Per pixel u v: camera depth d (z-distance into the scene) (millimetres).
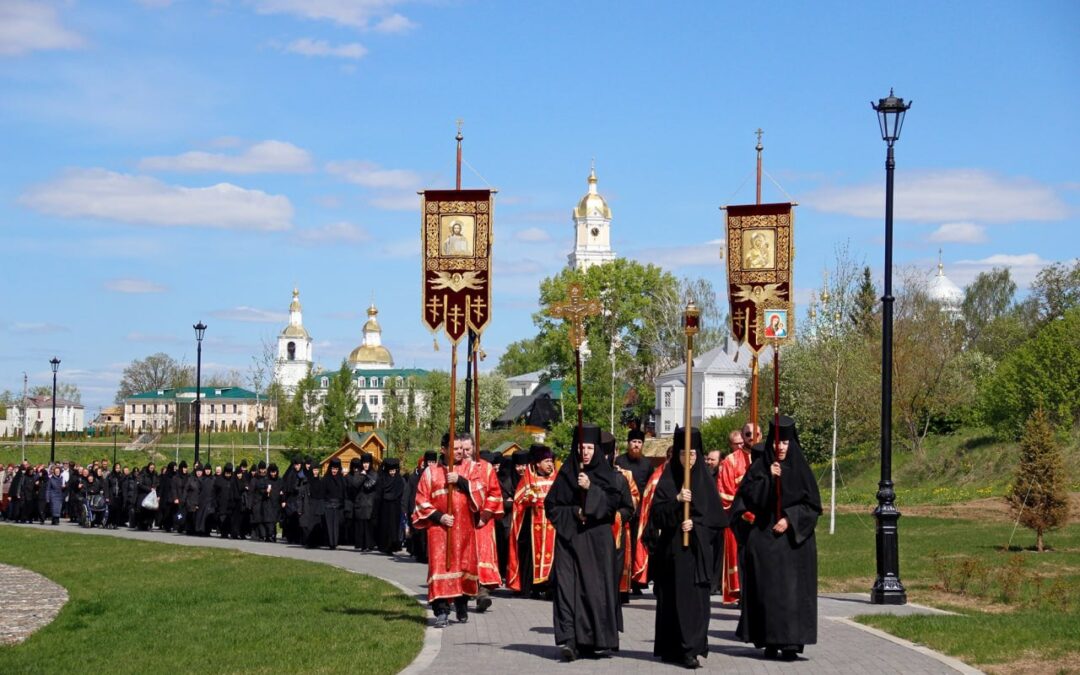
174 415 150125
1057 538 28703
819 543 30422
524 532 19828
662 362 103062
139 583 22797
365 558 29000
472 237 17859
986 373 74188
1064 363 52719
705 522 12766
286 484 34750
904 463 55094
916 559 25062
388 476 30438
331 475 32656
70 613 18234
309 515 32844
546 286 107688
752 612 13148
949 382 59562
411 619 16625
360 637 14789
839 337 44969
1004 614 16547
